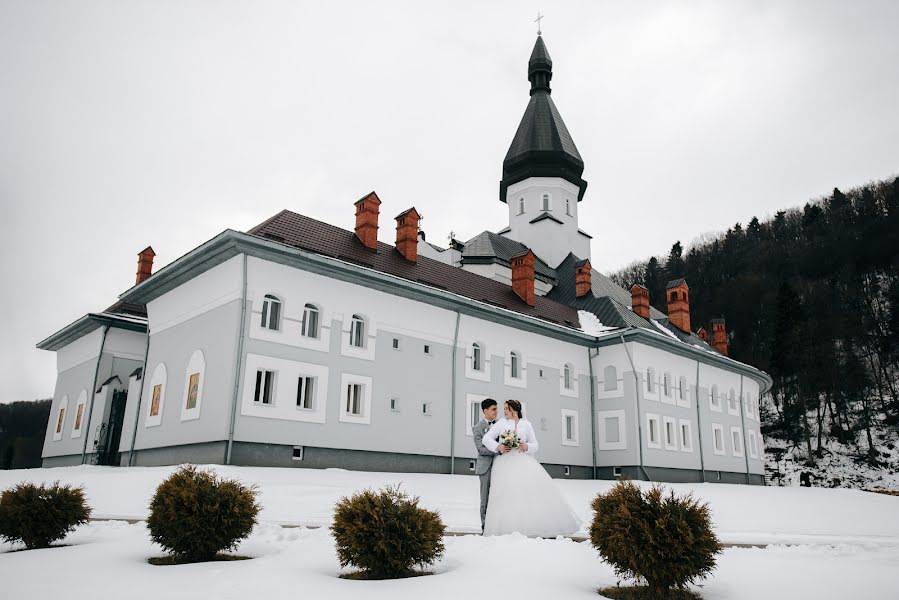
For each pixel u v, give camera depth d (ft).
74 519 31.32
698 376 138.10
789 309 215.72
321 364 80.74
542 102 179.32
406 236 105.70
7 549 30.45
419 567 23.52
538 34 190.29
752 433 156.87
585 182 178.19
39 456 228.63
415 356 92.63
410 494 53.88
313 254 79.10
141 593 18.30
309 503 46.57
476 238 155.02
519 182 175.11
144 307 113.39
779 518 51.19
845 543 31.78
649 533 19.90
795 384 217.36
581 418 119.85
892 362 241.14
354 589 19.02
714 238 451.12
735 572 22.80
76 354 113.50
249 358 73.92
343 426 81.51
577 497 61.36
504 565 22.76
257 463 72.38
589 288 143.84
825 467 199.41
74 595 18.04
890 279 281.33
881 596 18.71
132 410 93.97
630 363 119.24
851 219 348.38
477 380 101.19
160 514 25.40
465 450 96.27
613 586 21.11
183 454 77.25
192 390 79.05
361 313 86.94
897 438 207.21
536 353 113.60
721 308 304.91
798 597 18.95
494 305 111.55
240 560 25.34
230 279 76.95
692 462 129.59
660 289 378.73
